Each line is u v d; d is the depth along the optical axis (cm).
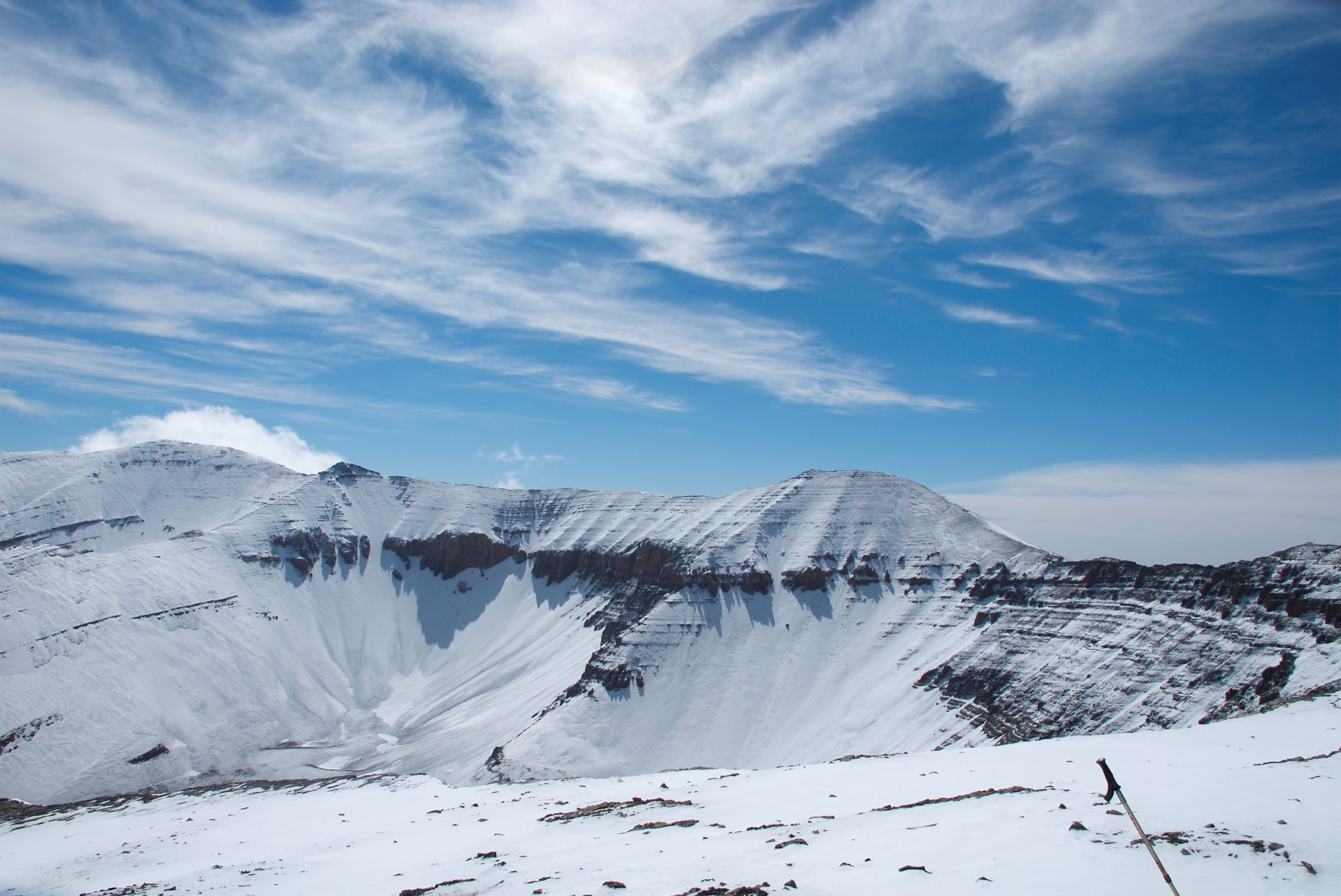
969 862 2744
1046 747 6544
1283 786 3250
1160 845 2581
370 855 5562
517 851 4662
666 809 5466
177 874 6256
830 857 3153
